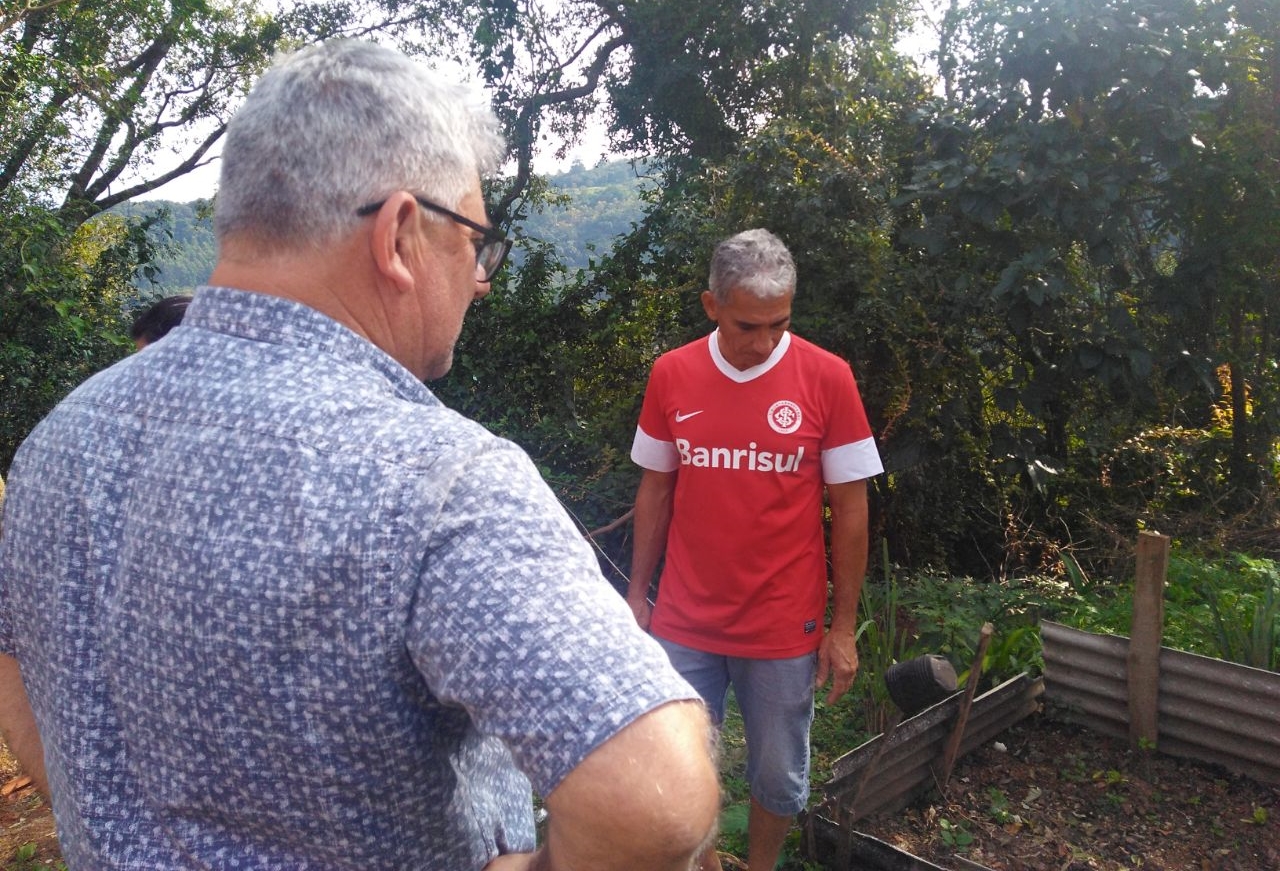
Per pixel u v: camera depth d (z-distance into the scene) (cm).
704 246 622
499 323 930
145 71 1167
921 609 431
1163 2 526
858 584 254
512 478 83
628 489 596
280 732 80
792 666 248
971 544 650
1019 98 537
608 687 74
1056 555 615
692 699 79
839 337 540
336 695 79
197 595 80
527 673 74
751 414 241
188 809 85
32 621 92
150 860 86
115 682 87
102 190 1193
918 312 530
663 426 259
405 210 90
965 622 416
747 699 254
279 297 90
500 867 89
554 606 76
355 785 81
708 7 962
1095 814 311
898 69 641
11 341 892
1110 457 645
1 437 906
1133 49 505
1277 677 312
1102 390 589
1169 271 643
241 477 82
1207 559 545
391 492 78
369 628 77
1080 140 513
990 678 388
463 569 77
